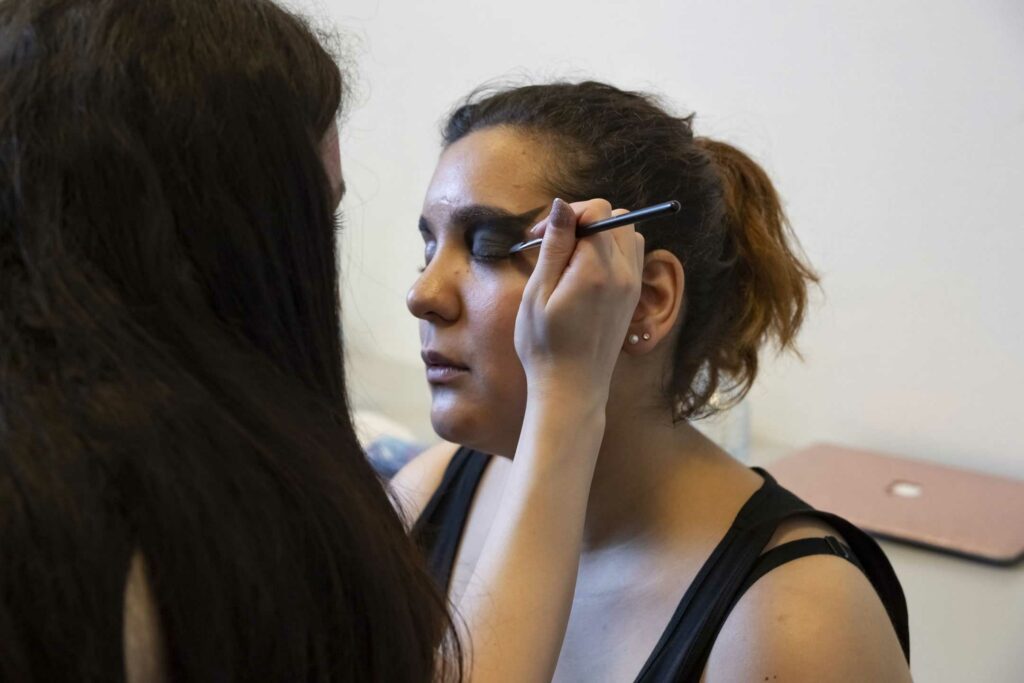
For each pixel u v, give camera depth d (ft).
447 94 5.95
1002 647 3.54
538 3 5.50
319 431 1.77
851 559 2.58
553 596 2.11
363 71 6.20
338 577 1.70
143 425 1.51
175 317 1.61
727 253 2.89
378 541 1.77
